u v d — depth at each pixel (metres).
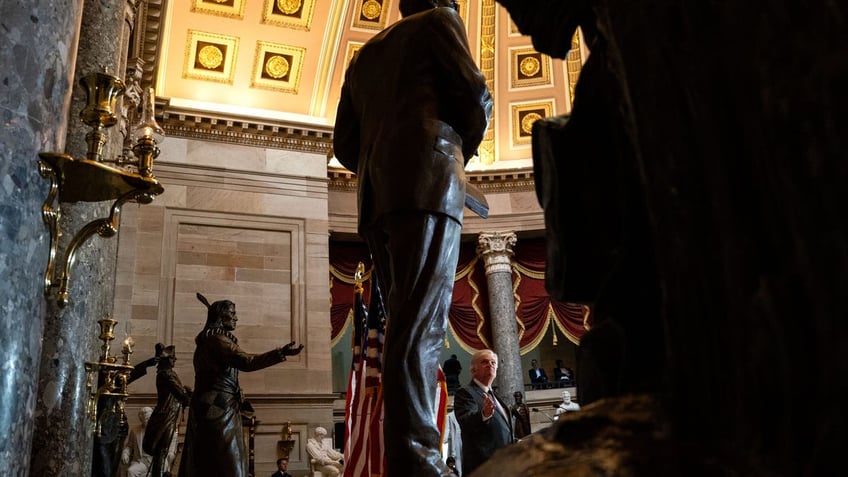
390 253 2.12
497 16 17.86
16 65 2.32
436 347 2.05
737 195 0.45
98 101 2.87
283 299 14.35
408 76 2.27
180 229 14.11
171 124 14.75
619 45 0.56
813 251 0.38
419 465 1.90
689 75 0.48
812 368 0.38
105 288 5.66
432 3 2.44
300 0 15.68
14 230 2.20
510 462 0.55
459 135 2.30
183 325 13.41
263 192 14.95
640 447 0.47
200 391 4.98
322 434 12.95
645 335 0.65
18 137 2.28
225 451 4.84
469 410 3.96
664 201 0.50
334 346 17.84
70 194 2.69
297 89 16.22
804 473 0.38
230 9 15.37
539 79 18.19
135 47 12.48
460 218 2.16
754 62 0.43
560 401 16.11
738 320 0.43
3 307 2.12
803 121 0.38
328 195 16.77
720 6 0.47
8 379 2.10
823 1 0.38
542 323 17.36
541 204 0.86
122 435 6.04
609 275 0.70
